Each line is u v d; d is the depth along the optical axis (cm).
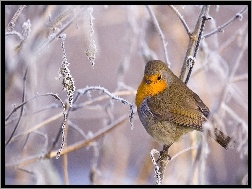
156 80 931
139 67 1286
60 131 929
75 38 1218
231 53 1182
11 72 750
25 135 962
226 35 1222
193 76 1027
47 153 931
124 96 1152
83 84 1488
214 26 1059
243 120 1062
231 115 1005
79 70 1483
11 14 909
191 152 1035
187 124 927
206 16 828
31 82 926
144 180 1063
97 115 1118
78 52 1288
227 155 1341
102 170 1083
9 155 934
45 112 1036
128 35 1091
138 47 1153
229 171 1306
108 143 1091
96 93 1208
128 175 1153
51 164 1052
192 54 887
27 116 933
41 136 1021
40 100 1001
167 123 942
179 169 1037
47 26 723
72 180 1330
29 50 727
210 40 1198
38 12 880
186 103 933
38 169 980
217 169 1148
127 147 1109
